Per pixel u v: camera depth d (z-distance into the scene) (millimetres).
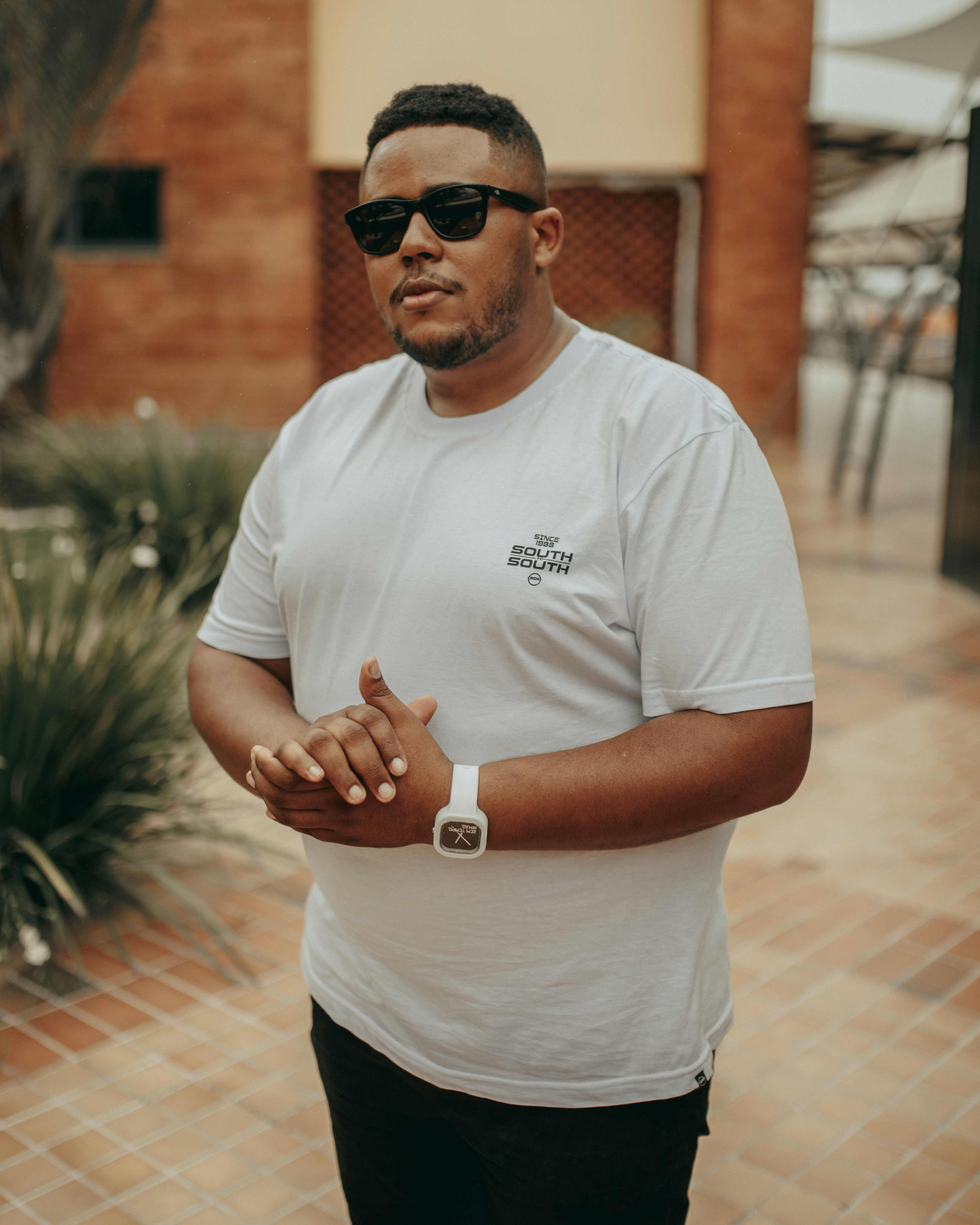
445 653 1196
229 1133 2422
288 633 1378
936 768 4570
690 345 11422
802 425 17266
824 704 5371
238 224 10891
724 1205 2223
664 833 1139
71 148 7656
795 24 10797
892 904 3445
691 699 1138
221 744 1375
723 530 1133
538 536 1168
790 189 11195
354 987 1359
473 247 1157
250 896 3459
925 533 9398
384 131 1204
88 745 3346
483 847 1131
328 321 11336
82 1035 2770
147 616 3756
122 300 11031
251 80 10602
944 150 8906
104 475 6883
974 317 7273
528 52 10555
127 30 7230
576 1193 1253
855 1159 2352
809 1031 2797
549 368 1232
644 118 10805
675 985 1234
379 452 1301
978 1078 2615
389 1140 1443
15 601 3539
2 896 3049
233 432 7836
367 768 1102
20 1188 2256
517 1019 1242
